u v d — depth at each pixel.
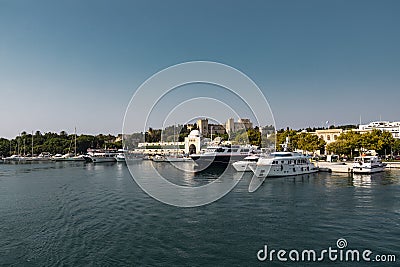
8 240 27.44
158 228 30.62
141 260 23.12
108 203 42.53
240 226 31.44
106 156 170.38
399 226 31.62
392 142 121.81
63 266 22.22
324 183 65.25
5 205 42.31
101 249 25.19
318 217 35.09
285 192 52.81
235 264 22.66
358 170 84.00
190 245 26.11
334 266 22.45
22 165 141.25
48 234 28.94
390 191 53.28
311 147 134.75
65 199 46.50
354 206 40.97
